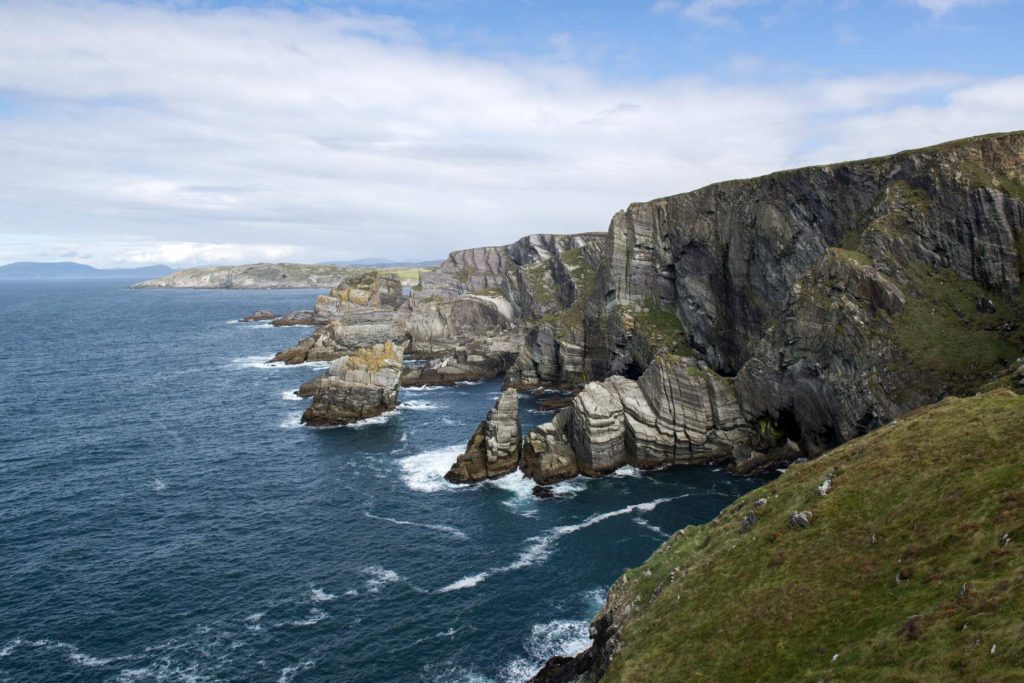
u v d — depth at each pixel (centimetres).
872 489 3525
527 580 5541
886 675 2262
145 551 6059
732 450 8325
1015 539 2556
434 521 6756
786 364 8094
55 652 4569
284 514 6925
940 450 3550
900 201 8288
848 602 2833
